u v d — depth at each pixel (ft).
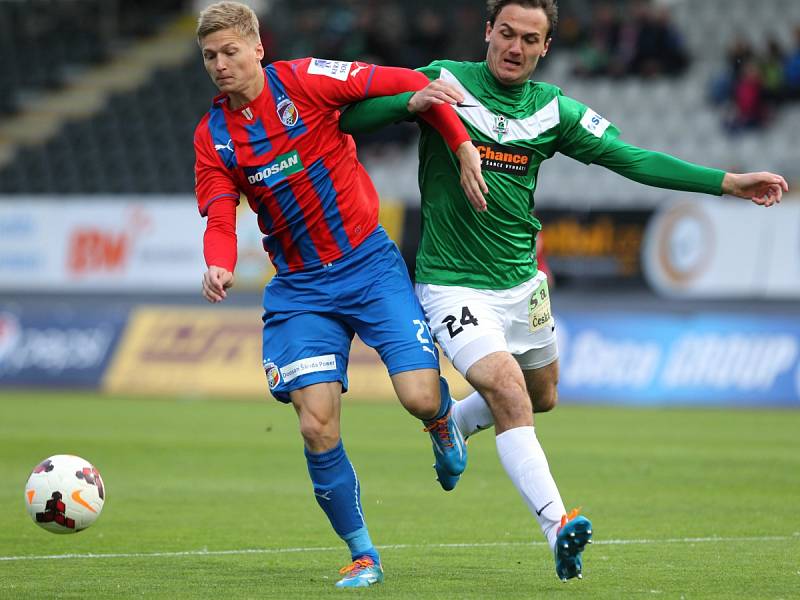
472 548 88.02
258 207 74.74
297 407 73.36
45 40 386.93
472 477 133.28
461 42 318.24
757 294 232.73
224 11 71.26
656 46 310.45
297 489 123.34
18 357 269.44
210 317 257.75
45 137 353.51
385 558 83.20
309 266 74.33
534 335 78.79
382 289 73.97
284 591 69.67
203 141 74.08
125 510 108.37
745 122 293.02
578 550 65.05
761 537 92.32
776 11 320.70
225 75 71.31
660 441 168.25
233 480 130.41
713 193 74.49
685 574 75.72
